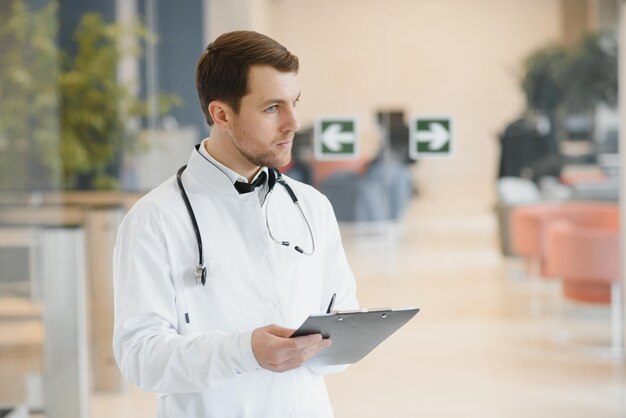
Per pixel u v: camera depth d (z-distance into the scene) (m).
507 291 6.14
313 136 6.07
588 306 6.17
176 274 2.56
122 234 2.58
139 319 2.48
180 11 6.38
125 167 6.50
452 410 6.09
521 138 6.06
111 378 6.45
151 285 2.51
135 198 6.53
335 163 6.09
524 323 6.16
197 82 2.60
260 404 2.59
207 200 2.62
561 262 6.13
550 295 6.16
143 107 6.47
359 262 6.16
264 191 2.71
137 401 6.32
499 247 6.12
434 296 6.15
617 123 6.04
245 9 6.19
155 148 6.49
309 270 2.71
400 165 6.08
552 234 6.13
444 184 6.10
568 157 6.09
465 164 6.08
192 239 2.58
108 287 6.48
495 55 6.02
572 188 6.09
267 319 2.62
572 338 6.17
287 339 2.30
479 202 6.09
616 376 6.15
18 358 5.60
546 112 6.05
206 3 6.30
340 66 6.04
